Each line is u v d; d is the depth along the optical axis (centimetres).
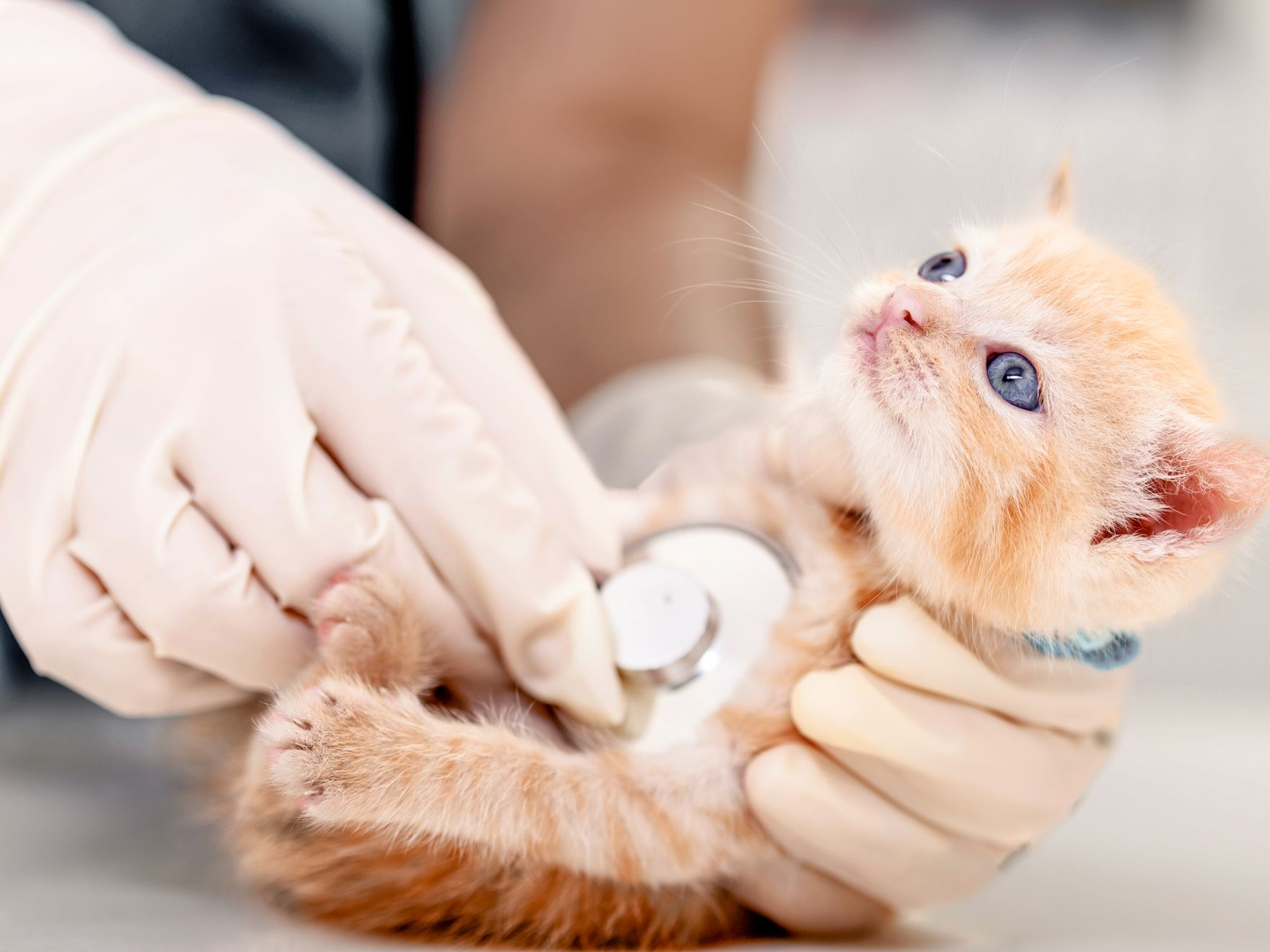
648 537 49
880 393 47
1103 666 46
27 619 45
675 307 68
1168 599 46
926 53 112
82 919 42
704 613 46
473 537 46
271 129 51
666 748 45
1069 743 46
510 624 46
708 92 78
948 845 45
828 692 45
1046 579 46
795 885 46
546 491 48
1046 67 109
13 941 39
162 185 47
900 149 101
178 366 45
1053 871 53
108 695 46
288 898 46
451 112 78
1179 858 55
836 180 97
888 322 48
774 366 66
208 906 45
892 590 47
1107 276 49
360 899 46
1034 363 47
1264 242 99
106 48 51
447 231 75
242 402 45
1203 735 77
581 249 72
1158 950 42
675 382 59
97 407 45
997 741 45
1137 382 47
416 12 66
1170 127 106
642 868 45
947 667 45
